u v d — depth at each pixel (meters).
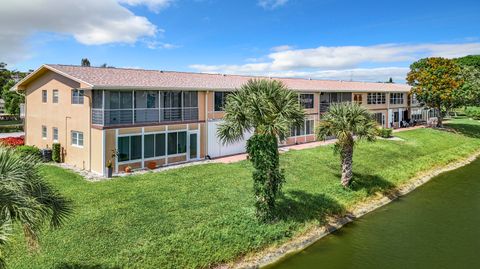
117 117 23.59
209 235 14.47
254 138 16.50
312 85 40.06
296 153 29.98
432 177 29.03
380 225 18.59
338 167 26.62
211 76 35.00
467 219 19.48
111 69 28.47
